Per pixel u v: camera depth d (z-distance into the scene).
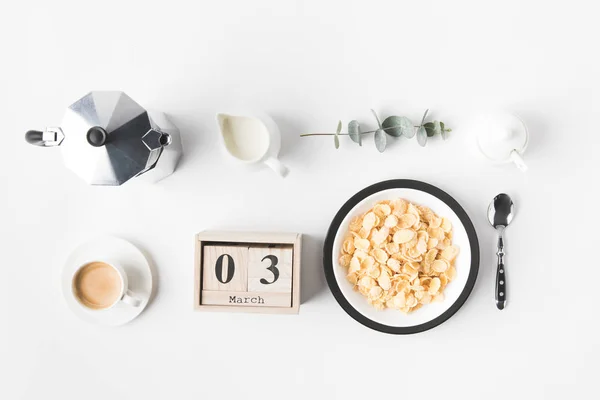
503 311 0.97
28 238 0.99
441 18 0.95
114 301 0.96
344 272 0.95
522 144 0.92
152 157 0.88
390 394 0.98
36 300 1.00
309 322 0.98
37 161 0.99
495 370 0.98
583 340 0.97
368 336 0.98
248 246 0.92
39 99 0.98
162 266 0.99
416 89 0.96
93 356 1.00
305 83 0.96
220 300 0.92
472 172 0.96
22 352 1.00
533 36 0.95
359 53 0.96
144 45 0.97
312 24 0.96
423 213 0.95
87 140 0.84
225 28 0.97
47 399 1.00
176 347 0.99
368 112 0.96
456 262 0.95
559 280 0.97
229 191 0.98
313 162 0.97
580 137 0.96
